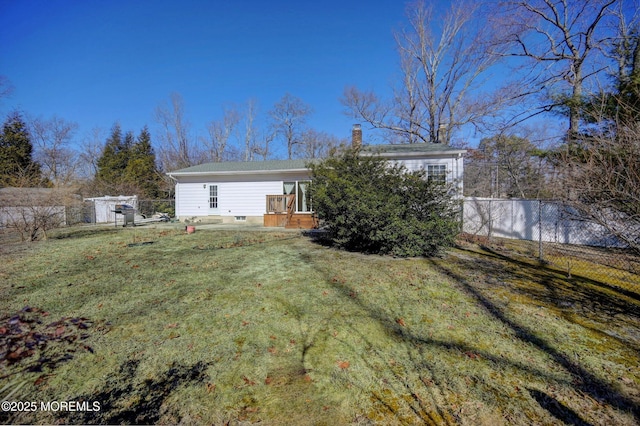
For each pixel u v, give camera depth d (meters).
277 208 14.38
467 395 2.41
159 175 31.77
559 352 3.05
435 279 5.52
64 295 4.63
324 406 2.29
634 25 10.94
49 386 2.48
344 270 6.08
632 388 2.50
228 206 16.45
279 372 2.73
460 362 2.88
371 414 2.21
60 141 31.95
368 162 8.22
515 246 9.22
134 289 4.92
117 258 7.21
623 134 4.04
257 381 2.59
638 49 10.35
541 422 2.12
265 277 5.59
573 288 5.09
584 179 4.31
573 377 2.64
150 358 2.92
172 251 8.07
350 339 3.34
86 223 17.12
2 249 8.40
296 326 3.64
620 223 3.94
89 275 5.73
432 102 22.95
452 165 12.80
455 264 6.70
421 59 22.80
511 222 11.31
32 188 10.28
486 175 21.98
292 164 16.61
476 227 12.11
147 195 30.59
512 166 19.22
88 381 2.56
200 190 16.81
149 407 2.26
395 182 7.45
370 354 3.03
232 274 5.78
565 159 5.05
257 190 16.14
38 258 7.26
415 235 6.96
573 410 2.24
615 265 6.46
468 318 3.86
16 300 4.42
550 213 10.35
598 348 3.14
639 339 3.34
